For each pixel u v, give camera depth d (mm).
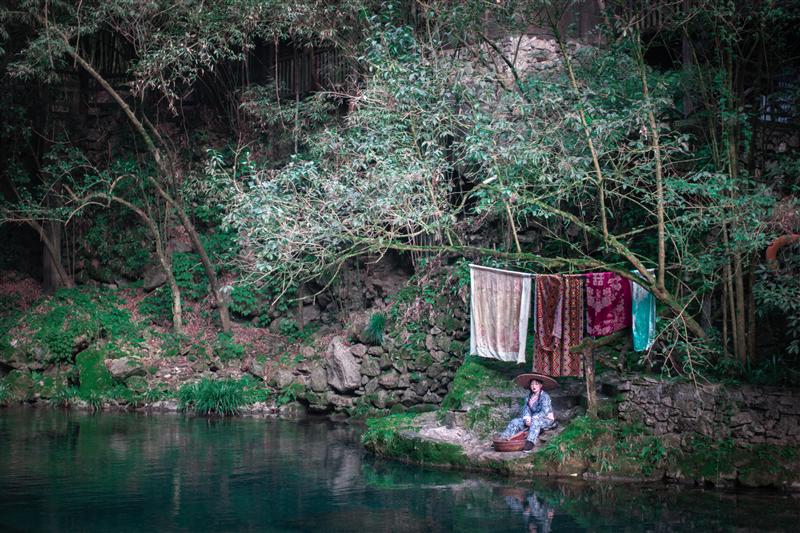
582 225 11117
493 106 12188
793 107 13414
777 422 10164
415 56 12164
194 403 16906
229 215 11438
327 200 11664
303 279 12016
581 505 8781
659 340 11711
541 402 11141
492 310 12594
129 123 21391
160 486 9625
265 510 8477
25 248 21828
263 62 20656
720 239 11930
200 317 19609
